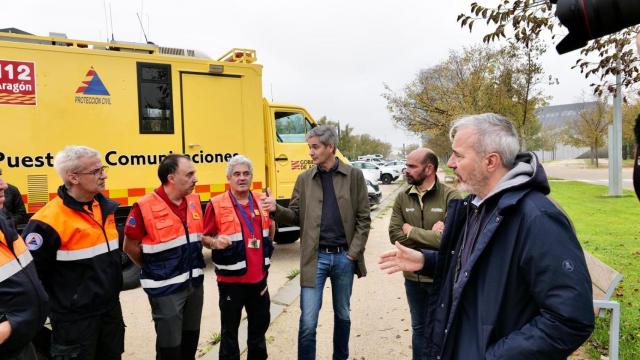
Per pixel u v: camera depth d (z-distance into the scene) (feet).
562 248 4.49
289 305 15.87
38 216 7.64
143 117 19.48
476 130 5.35
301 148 25.08
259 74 22.41
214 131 21.18
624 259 20.31
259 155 22.48
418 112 57.82
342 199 10.05
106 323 8.41
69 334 7.80
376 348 12.17
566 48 4.27
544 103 41.98
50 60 17.65
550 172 115.14
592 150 142.92
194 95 20.67
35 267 7.20
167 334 8.91
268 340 12.80
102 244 8.18
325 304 15.93
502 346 4.65
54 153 17.71
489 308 4.94
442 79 56.03
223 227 9.59
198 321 9.73
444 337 5.57
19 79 17.06
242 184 9.82
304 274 9.95
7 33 17.04
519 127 41.78
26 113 17.20
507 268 4.84
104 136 18.66
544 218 4.62
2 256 6.10
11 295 6.11
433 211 9.37
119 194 18.92
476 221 5.65
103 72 18.65
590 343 11.38
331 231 10.03
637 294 15.34
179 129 20.31
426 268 6.72
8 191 15.65
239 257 9.57
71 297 7.80
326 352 11.90
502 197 4.97
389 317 14.55
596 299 9.98
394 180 93.86
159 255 8.89
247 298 10.00
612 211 36.52
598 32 3.97
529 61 39.45
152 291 8.86
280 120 24.61
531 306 4.82
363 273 10.32
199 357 11.84
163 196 9.18
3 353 6.18
